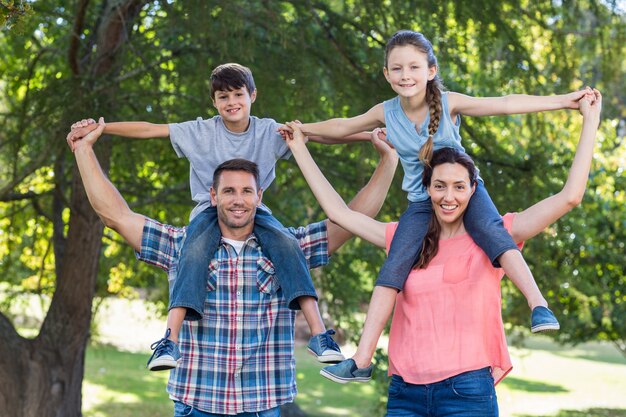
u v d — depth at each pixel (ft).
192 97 32.94
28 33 34.99
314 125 15.08
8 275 41.70
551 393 66.39
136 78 33.76
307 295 14.07
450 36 31.09
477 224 12.84
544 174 33.71
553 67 33.76
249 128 15.38
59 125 29.32
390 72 13.76
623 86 36.37
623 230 43.93
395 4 30.04
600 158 42.65
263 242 14.37
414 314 12.85
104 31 32.60
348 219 14.23
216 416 14.29
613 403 62.59
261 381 14.29
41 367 34.30
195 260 13.94
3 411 32.83
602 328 48.16
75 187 34.99
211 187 14.40
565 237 37.55
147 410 53.31
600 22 34.06
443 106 13.76
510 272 12.51
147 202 36.81
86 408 52.85
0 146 32.37
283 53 30.68
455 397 12.44
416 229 13.26
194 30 27.86
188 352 14.25
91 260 35.68
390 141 14.16
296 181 38.11
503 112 13.64
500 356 12.75
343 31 32.07
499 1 30.86
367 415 55.01
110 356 74.18
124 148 34.35
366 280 40.01
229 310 14.21
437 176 12.80
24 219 40.01
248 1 29.43
